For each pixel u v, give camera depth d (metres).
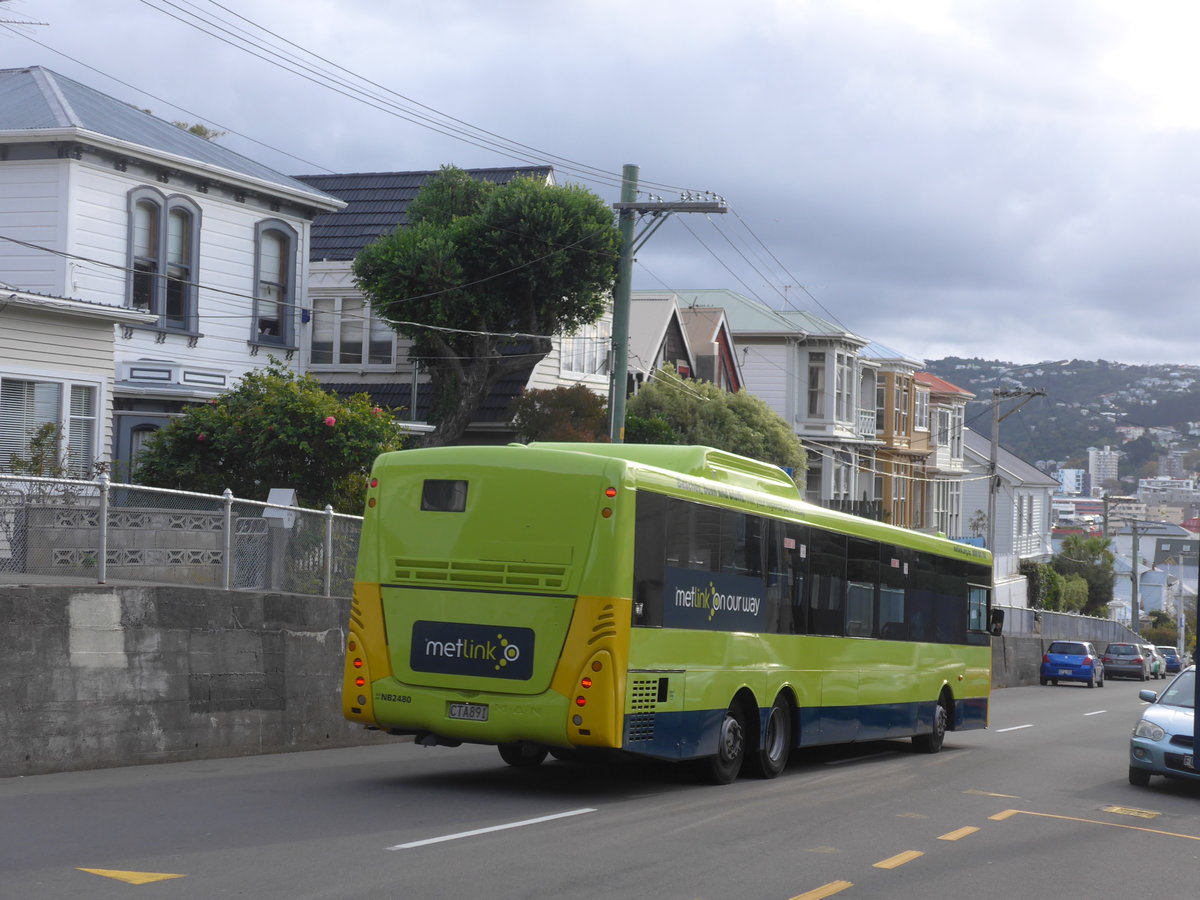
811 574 16.62
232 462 24.27
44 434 21.42
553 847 10.16
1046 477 84.50
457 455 13.12
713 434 39.97
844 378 54.78
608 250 31.31
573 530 12.54
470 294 31.36
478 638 12.74
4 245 26.22
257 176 30.38
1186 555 119.50
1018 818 13.09
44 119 26.19
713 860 9.97
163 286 28.12
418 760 15.95
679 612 13.38
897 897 9.09
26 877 8.45
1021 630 51.19
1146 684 53.44
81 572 14.51
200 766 14.41
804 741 16.38
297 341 31.59
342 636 17.38
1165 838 12.39
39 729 13.23
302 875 8.75
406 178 40.03
